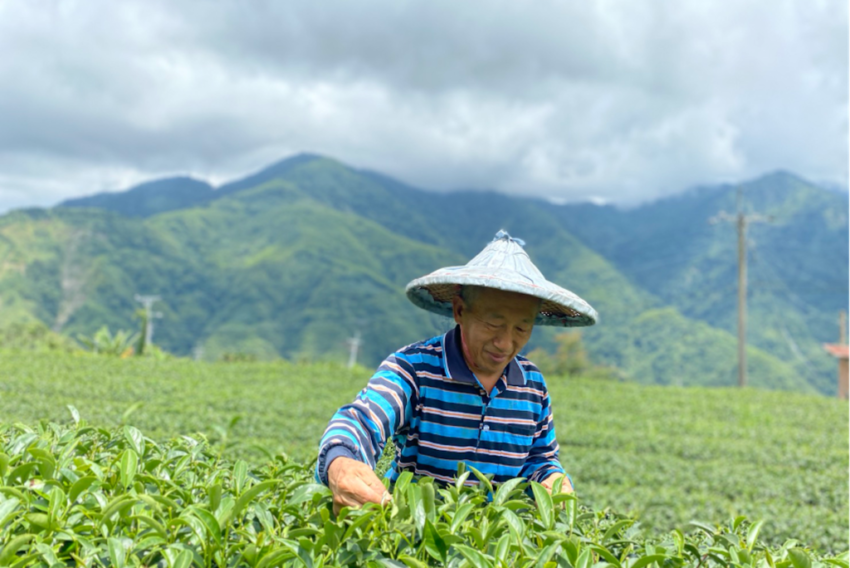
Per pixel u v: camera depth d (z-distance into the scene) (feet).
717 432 56.18
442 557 5.24
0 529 5.13
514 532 5.51
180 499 6.23
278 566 5.06
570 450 46.19
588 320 7.68
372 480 5.92
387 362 7.41
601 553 5.40
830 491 38.88
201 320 543.80
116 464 6.71
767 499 37.22
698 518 31.86
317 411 53.47
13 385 51.60
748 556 5.81
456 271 6.89
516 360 7.99
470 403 7.50
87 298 511.40
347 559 5.24
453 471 7.68
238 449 34.65
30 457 6.75
